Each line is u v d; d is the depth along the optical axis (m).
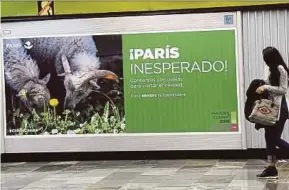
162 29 11.24
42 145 11.73
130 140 11.45
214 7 11.04
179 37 11.20
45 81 11.64
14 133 11.80
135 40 11.33
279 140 8.65
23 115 11.74
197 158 11.30
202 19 11.12
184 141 11.30
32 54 11.65
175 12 11.18
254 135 11.07
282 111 8.50
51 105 11.64
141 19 11.29
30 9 11.56
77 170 10.41
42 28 11.59
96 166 10.83
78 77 11.54
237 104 11.10
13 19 11.62
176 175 9.38
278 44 10.93
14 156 11.82
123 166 10.70
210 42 11.12
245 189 7.80
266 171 8.70
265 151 11.02
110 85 11.45
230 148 11.16
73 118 11.60
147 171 9.96
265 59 8.54
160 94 11.32
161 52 11.27
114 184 8.66
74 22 11.48
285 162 10.41
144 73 11.34
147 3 11.22
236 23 11.02
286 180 8.42
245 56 11.05
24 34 11.64
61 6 11.46
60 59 11.57
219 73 11.13
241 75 11.05
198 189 7.96
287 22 10.88
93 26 11.44
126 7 11.28
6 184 9.04
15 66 11.70
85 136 11.59
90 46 11.47
